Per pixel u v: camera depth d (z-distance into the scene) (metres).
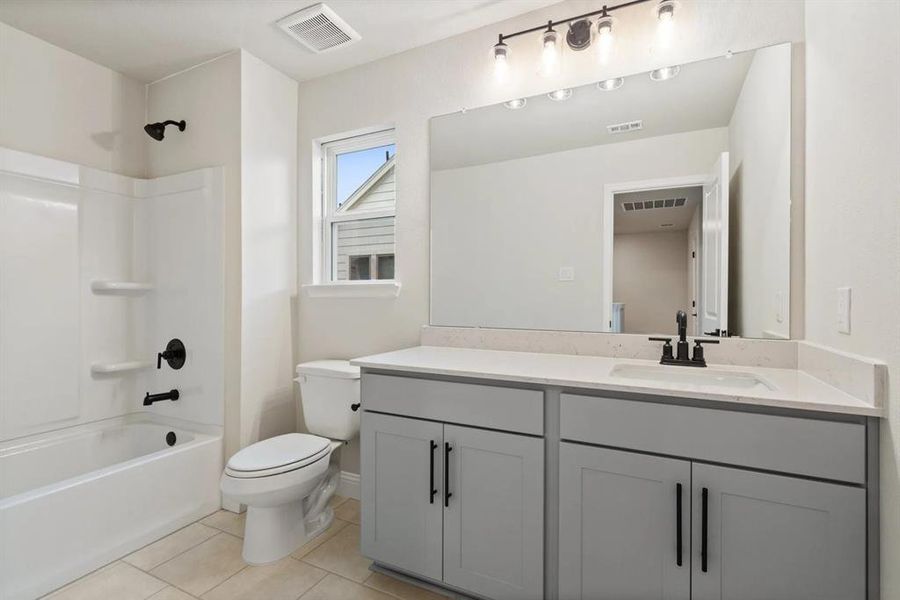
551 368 1.46
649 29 1.71
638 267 1.71
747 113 1.54
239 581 1.60
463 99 2.05
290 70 2.39
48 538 1.53
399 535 1.56
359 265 2.45
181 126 2.37
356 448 2.29
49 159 2.10
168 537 1.90
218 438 2.17
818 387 1.17
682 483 1.14
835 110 1.19
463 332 2.02
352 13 1.91
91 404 2.28
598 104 1.78
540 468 1.32
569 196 1.83
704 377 1.46
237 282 2.19
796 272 1.46
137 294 2.49
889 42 0.90
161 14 1.92
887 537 0.93
